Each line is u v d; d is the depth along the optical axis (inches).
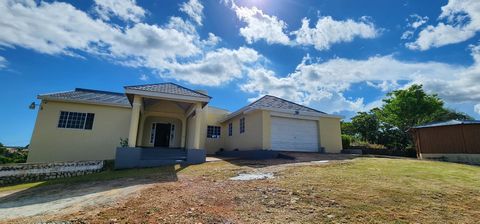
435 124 690.8
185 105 679.7
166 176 363.3
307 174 307.7
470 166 400.5
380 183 253.6
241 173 345.1
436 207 181.8
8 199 265.1
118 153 491.8
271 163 436.5
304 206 186.7
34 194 286.4
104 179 367.9
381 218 161.3
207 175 348.8
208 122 863.7
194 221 161.2
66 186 329.4
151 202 206.2
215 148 852.6
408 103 962.1
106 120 676.1
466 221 157.2
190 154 525.0
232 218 165.9
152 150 629.3
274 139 607.5
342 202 192.5
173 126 784.9
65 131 639.8
